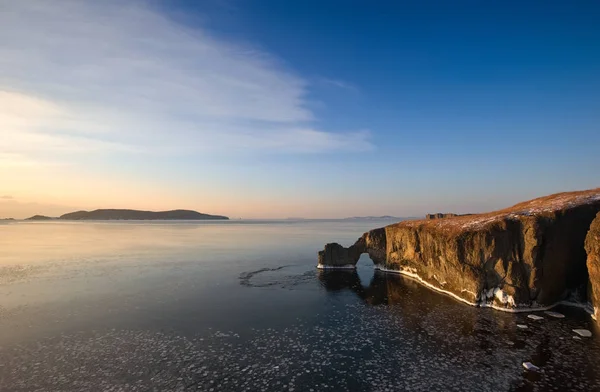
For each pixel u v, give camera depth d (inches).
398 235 2942.9
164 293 2170.3
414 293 2199.8
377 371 1160.2
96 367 1194.6
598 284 1566.2
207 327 1574.8
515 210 2313.0
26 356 1279.5
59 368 1187.9
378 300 2028.8
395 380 1103.6
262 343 1395.2
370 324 1609.3
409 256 2800.2
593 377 1106.7
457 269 2074.3
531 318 1670.8
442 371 1154.7
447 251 2160.4
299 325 1601.9
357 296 2123.5
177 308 1857.8
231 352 1311.5
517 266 1865.2
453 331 1507.1
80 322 1635.1
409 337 1445.6
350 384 1082.1
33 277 2630.4
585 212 1963.6
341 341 1409.9
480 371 1151.0
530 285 1828.2
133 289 2265.0
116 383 1091.3
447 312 1782.7
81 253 4077.3
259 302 1982.0
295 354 1291.8
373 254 3142.2
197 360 1245.1
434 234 2404.0
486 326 1566.2
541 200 2443.4
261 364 1215.6
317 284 2458.2
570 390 1037.2
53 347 1357.0
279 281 2549.2
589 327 1541.6
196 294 2150.6
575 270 1934.1
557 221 1892.2
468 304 1929.1
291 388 1061.8
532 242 1839.3
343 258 3144.7
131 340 1424.7
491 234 1929.1
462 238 2049.7
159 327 1573.6
